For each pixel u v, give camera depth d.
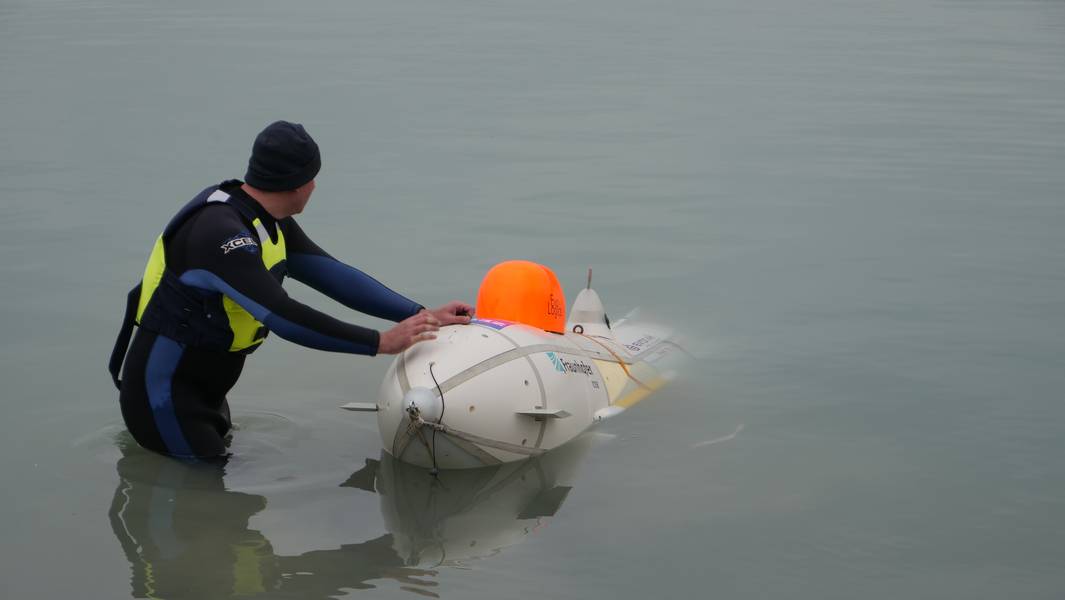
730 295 8.70
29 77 17.12
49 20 23.66
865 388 6.84
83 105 15.22
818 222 10.80
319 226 10.37
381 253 9.58
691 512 5.17
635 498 5.33
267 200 5.73
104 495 5.23
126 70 17.80
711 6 27.95
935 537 4.95
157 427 5.65
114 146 13.03
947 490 5.44
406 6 27.06
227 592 4.33
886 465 5.73
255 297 5.41
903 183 12.30
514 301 6.23
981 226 10.69
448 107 15.77
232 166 12.16
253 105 15.36
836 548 4.83
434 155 13.16
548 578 4.51
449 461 5.57
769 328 7.97
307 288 9.05
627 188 11.93
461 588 4.41
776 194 11.80
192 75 17.50
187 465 5.61
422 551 4.74
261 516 5.05
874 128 15.02
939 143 14.23
